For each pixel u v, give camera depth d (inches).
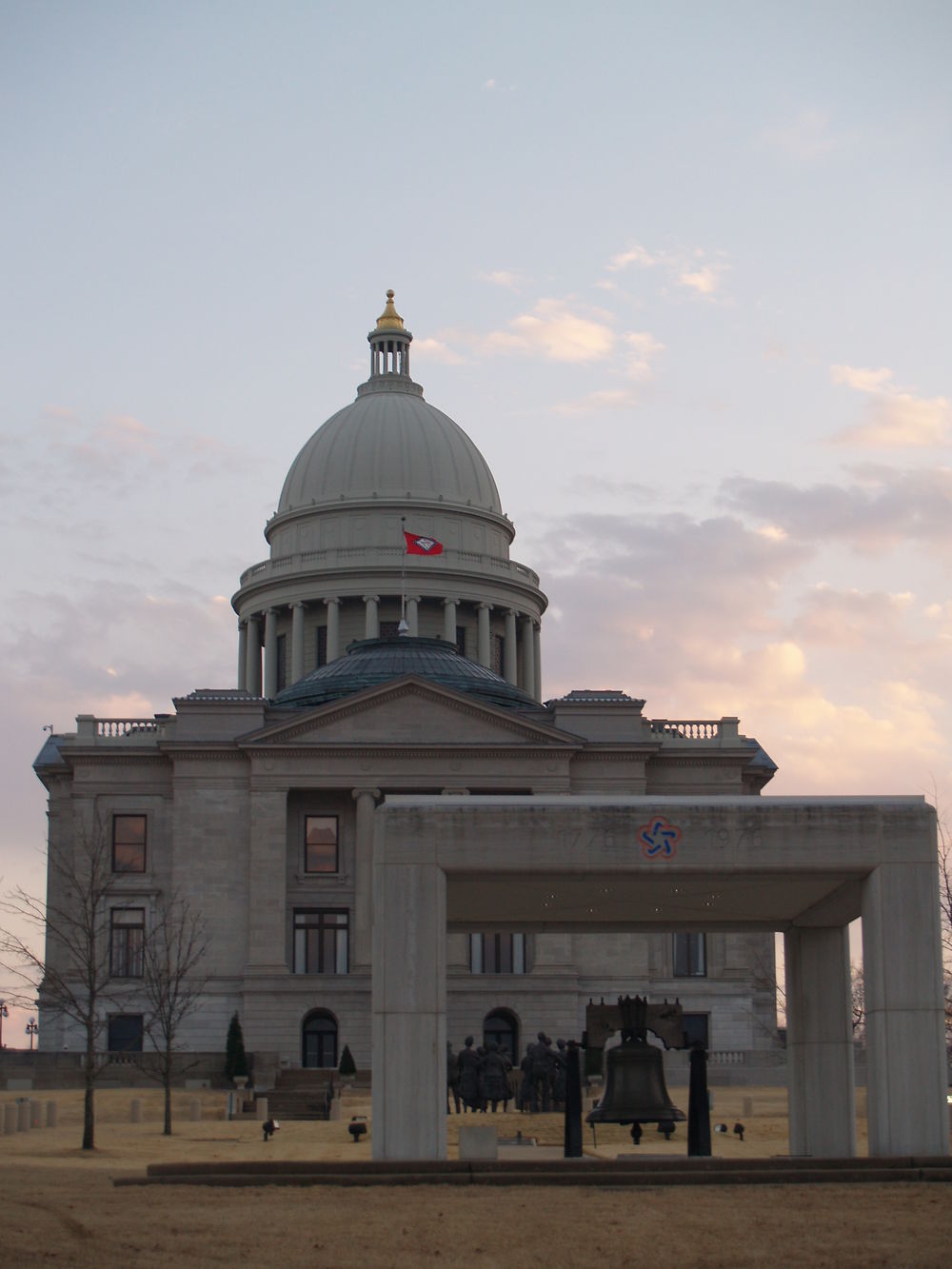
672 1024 2028.8
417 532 6609.3
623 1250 1499.8
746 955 4958.2
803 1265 1455.5
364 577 6407.5
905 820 2004.2
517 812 2000.5
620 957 4913.9
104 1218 1632.6
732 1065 4473.4
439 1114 1955.0
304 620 6491.1
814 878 2028.8
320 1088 4005.9
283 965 4778.5
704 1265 1455.5
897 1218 1628.9
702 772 5064.0
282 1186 1835.6
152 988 4407.0
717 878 2027.6
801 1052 2289.6
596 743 4933.6
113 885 4854.8
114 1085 4087.1
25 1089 4010.8
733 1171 1863.9
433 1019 1968.5
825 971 2301.9
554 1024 4798.2
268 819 4854.8
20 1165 2276.1
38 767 5206.7
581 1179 1836.9
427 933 1982.0
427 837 1996.8
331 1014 4766.2
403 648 5649.6
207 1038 4766.2
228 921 4847.4
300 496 6796.3
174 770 4911.4
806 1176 1843.0
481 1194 1774.1
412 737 4899.1
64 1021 4785.9
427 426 6875.0
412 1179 1846.7
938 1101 1958.7
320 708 4867.1
